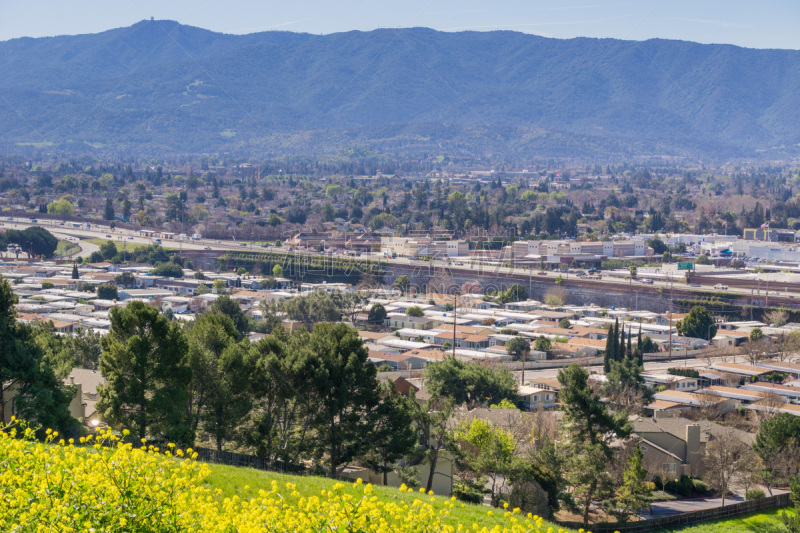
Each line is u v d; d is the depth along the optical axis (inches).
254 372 2407.7
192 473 875.4
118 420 2153.1
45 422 2154.3
